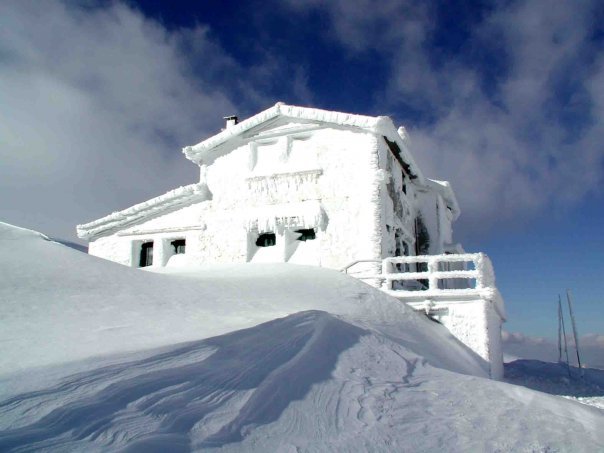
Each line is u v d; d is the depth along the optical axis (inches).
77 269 359.3
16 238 391.5
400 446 179.2
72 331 245.3
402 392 232.7
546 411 231.1
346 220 701.3
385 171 714.8
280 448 156.2
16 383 162.4
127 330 255.1
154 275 397.1
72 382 164.1
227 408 167.9
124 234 873.5
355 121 714.8
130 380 169.2
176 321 285.1
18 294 294.2
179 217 836.6
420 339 427.2
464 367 431.2
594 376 660.1
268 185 762.8
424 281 854.5
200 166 832.9
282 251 725.9
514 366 801.6
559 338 821.9
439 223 913.5
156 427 143.7
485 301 513.7
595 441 202.1
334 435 174.9
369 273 663.1
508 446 191.3
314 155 744.3
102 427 138.1
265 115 767.7
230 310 334.3
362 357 270.1
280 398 188.7
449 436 194.1
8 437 126.5
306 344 253.0
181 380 177.8
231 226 776.9
